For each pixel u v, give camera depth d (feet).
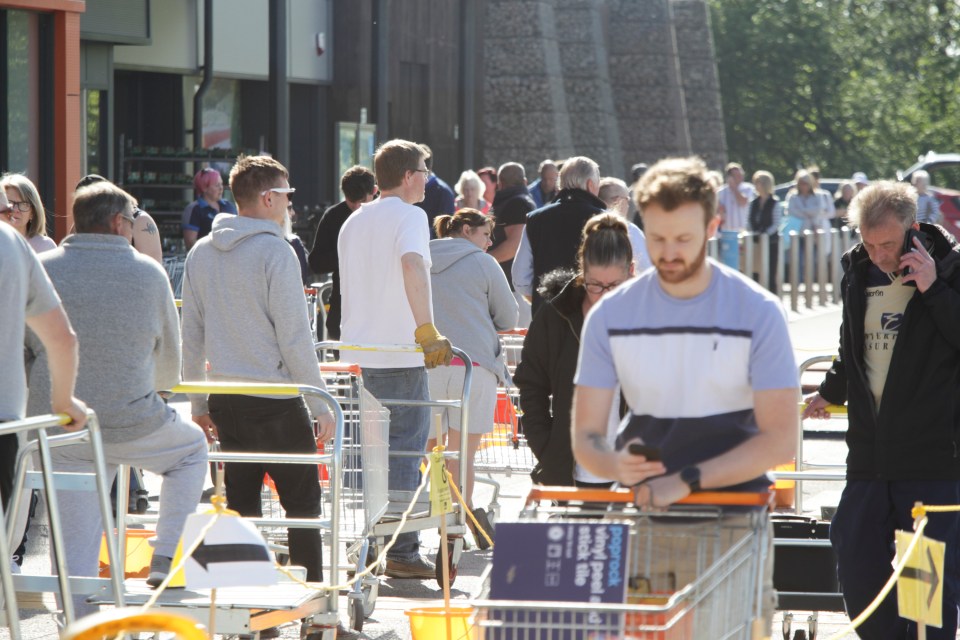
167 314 34.81
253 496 39.78
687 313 22.09
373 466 40.52
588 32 208.03
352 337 46.70
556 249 55.88
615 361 22.50
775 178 357.41
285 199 39.11
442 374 51.42
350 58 172.24
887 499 32.12
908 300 31.81
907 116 355.36
